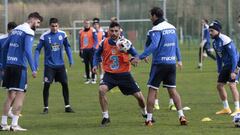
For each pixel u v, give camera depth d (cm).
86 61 4894
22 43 2558
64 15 10088
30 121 2878
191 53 9200
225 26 9956
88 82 4906
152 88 2661
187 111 3169
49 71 3209
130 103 3547
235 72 2925
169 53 2633
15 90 2580
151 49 2578
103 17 9931
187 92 4116
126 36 9625
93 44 4850
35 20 2602
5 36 3053
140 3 9600
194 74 5553
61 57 3244
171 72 2652
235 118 2600
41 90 4406
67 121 2866
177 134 2412
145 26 9556
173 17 10088
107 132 2500
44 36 3241
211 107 3322
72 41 10025
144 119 2886
